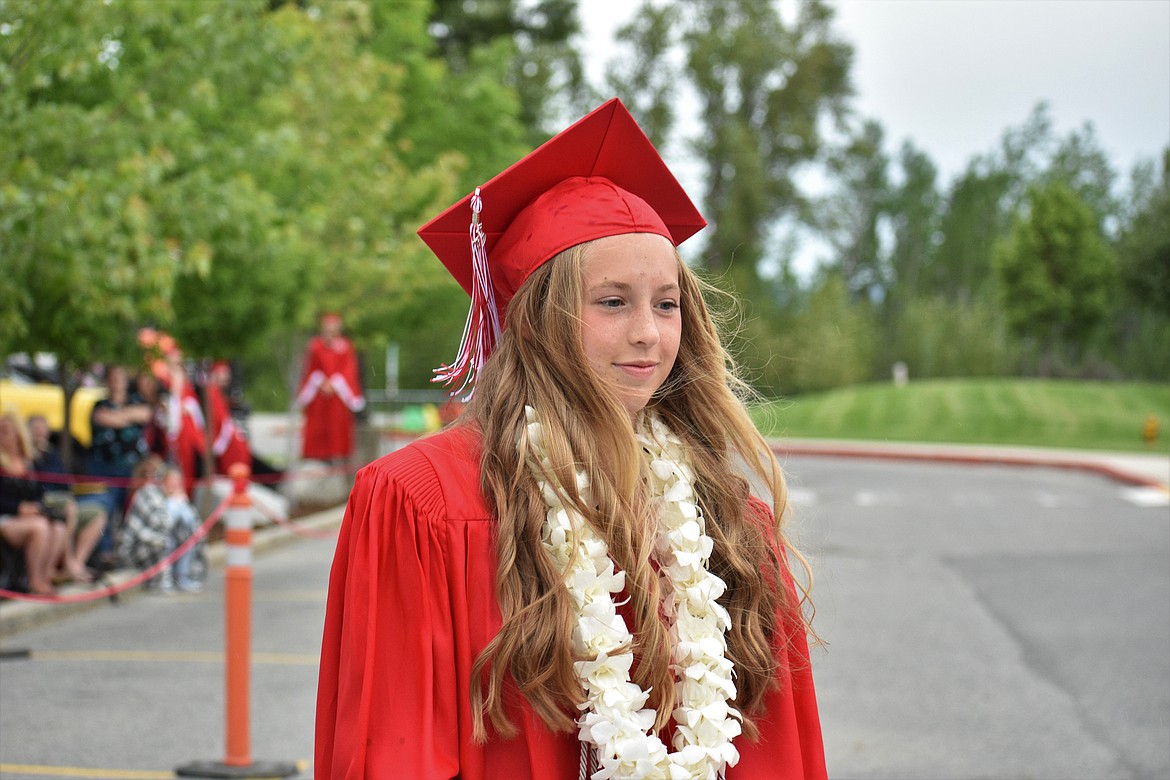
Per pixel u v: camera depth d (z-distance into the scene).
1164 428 32.78
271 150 10.52
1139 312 52.19
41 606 8.27
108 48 9.12
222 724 5.79
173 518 9.56
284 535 12.41
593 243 1.76
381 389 38.22
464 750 1.64
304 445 15.15
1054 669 6.89
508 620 1.63
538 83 32.56
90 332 9.09
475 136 18.84
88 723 5.79
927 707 6.12
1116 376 63.50
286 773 5.00
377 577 1.68
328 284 14.49
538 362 1.76
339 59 14.91
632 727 1.62
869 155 51.81
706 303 2.09
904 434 33.00
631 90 46.16
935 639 7.65
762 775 1.85
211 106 9.71
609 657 1.65
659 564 1.82
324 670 1.77
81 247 7.70
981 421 34.78
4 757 5.25
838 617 8.30
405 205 15.80
